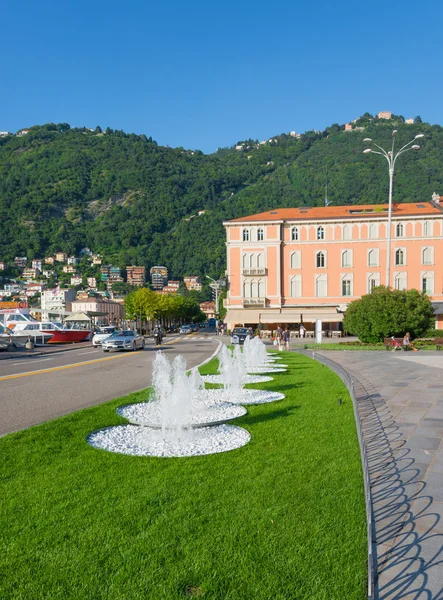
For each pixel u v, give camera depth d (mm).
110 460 6387
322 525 4305
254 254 58719
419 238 56188
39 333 42406
